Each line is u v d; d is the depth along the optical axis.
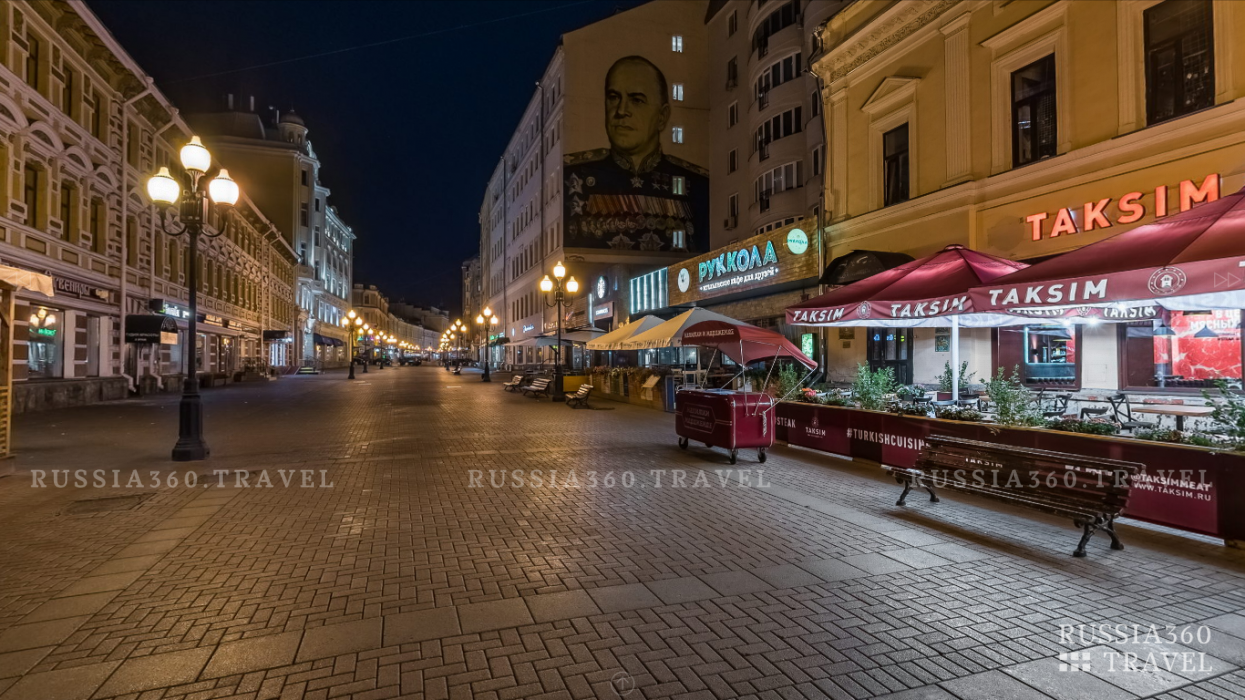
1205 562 4.90
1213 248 5.13
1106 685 3.13
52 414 15.75
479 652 3.45
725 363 21.86
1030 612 3.99
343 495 7.27
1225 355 9.33
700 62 38.19
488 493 7.38
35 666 3.27
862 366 10.35
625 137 37.03
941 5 13.54
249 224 38.12
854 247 16.03
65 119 17.08
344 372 57.91
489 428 13.81
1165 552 5.14
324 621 3.84
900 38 14.67
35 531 5.74
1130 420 8.66
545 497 7.16
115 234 20.30
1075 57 10.95
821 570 4.74
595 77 36.78
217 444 11.31
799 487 7.66
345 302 81.69
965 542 5.43
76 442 11.27
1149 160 9.72
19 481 7.95
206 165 9.75
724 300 22.77
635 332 14.64
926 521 6.10
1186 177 9.31
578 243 36.41
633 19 37.25
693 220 37.94
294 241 53.09
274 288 46.50
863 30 15.40
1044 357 11.68
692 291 24.22
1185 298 6.85
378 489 7.59
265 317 43.00
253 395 24.66
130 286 21.34
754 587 4.40
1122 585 4.45
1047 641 3.60
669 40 37.72
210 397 23.33
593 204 36.59
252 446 11.09
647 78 37.28
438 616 3.92
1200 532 5.33
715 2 37.22
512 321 57.62
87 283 18.52
